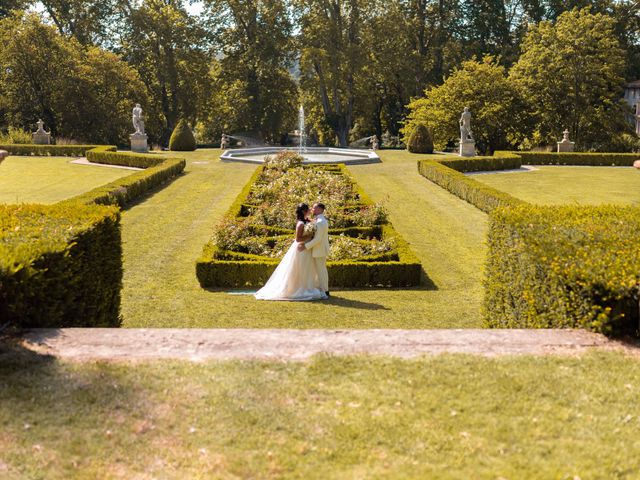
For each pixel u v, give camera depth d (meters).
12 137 41.03
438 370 5.14
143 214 19.23
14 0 51.00
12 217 7.77
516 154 34.72
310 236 10.90
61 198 22.09
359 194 20.03
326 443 4.12
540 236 7.34
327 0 51.88
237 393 4.72
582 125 45.62
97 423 4.29
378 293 11.53
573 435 4.23
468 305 10.73
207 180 27.09
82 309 7.19
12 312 5.87
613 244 6.96
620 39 53.03
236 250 13.17
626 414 4.50
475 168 31.12
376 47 53.69
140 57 51.91
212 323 9.20
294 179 21.39
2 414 4.35
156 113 54.31
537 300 6.96
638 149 46.03
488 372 5.11
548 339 5.86
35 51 44.34
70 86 44.97
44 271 6.07
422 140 41.12
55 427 4.23
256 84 54.25
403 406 4.59
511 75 46.06
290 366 5.20
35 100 46.53
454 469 3.87
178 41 50.62
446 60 56.94
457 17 54.78
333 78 51.62
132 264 13.38
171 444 4.09
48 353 5.38
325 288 11.09
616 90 45.66
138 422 4.32
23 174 28.53
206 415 4.42
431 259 14.38
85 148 36.91
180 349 5.59
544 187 25.92
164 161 29.84
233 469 3.85
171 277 12.45
